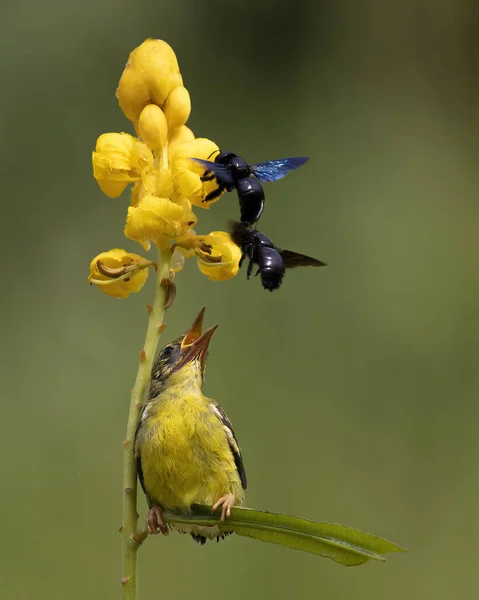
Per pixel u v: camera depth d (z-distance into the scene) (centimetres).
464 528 1178
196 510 551
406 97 1638
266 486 1205
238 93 1593
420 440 1267
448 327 1380
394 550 445
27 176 1433
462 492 1212
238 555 1058
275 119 1588
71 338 1306
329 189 1522
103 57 1514
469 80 1652
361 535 449
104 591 1070
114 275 478
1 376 1267
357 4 1661
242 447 1226
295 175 1515
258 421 1255
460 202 1537
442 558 1145
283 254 614
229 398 1255
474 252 1454
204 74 1579
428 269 1438
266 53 1611
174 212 465
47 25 1505
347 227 1476
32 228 1399
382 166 1566
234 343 1291
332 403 1288
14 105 1459
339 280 1409
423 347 1358
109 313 1321
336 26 1652
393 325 1376
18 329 1323
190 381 606
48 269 1380
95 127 1480
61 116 1475
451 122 1636
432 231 1475
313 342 1338
